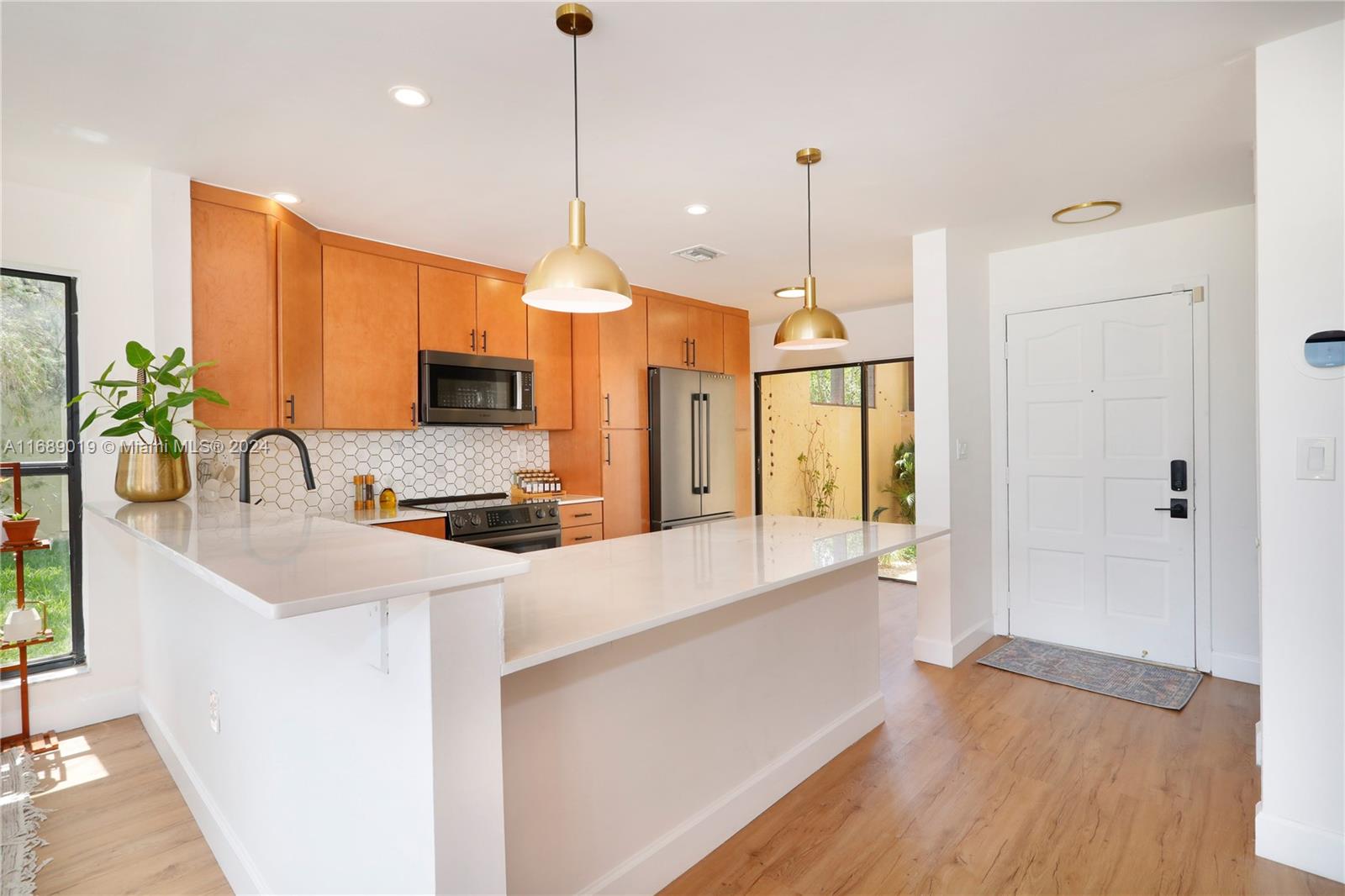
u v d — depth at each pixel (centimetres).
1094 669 344
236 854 187
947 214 326
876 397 564
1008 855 197
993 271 400
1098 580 370
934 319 353
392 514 359
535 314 439
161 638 265
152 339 262
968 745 266
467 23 174
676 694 193
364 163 258
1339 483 182
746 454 565
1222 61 196
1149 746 262
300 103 214
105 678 298
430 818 114
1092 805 222
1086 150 255
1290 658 190
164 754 260
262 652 173
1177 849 198
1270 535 192
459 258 394
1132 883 184
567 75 199
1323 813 186
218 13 168
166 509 225
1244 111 225
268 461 350
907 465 548
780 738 233
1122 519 361
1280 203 187
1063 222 338
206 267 274
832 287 476
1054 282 378
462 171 267
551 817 159
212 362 249
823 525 287
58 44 180
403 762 121
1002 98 215
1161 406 348
